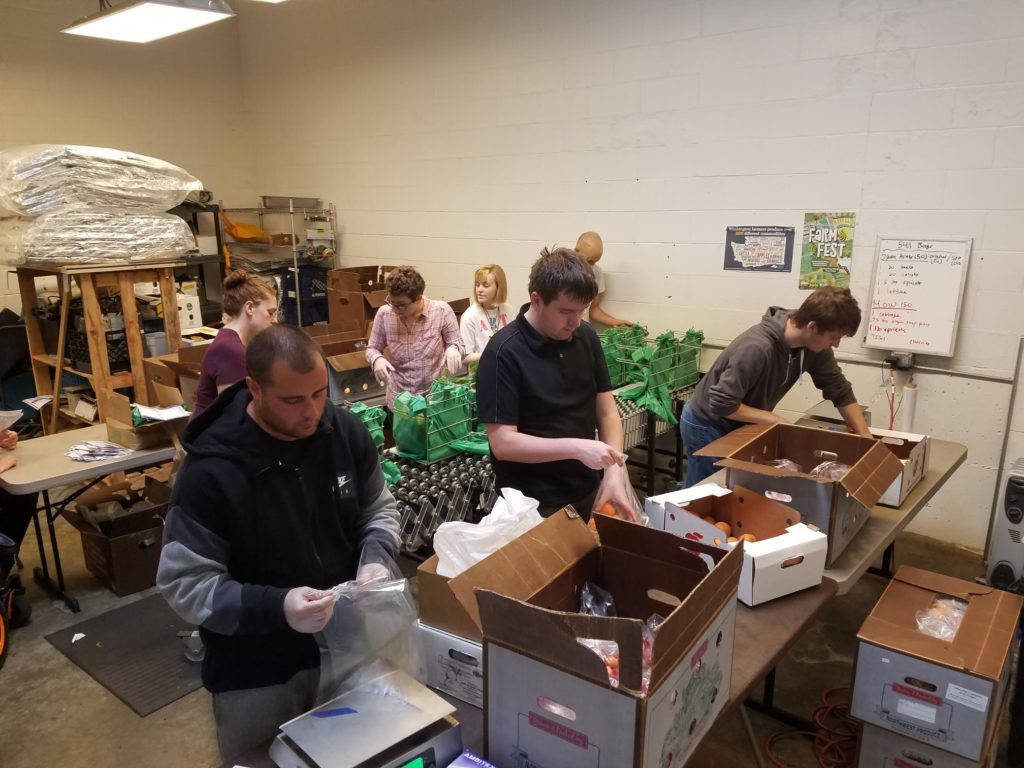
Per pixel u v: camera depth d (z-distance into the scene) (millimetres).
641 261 4289
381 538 1438
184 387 3531
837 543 1809
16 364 4930
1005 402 3301
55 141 5703
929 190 3314
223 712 1387
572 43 4316
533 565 1233
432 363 3674
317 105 6012
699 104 3893
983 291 3270
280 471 1276
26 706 2492
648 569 1295
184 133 6402
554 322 1811
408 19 5129
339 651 1308
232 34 6543
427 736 1121
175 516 1224
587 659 950
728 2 3697
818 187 3600
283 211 6086
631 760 945
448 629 1363
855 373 3650
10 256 4164
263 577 1308
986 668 1743
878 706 1903
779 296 3826
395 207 5602
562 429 1936
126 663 2707
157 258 4352
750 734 2172
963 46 3123
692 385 4113
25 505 3047
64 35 5621
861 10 3332
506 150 4781
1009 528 2617
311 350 1177
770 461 2180
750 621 1551
